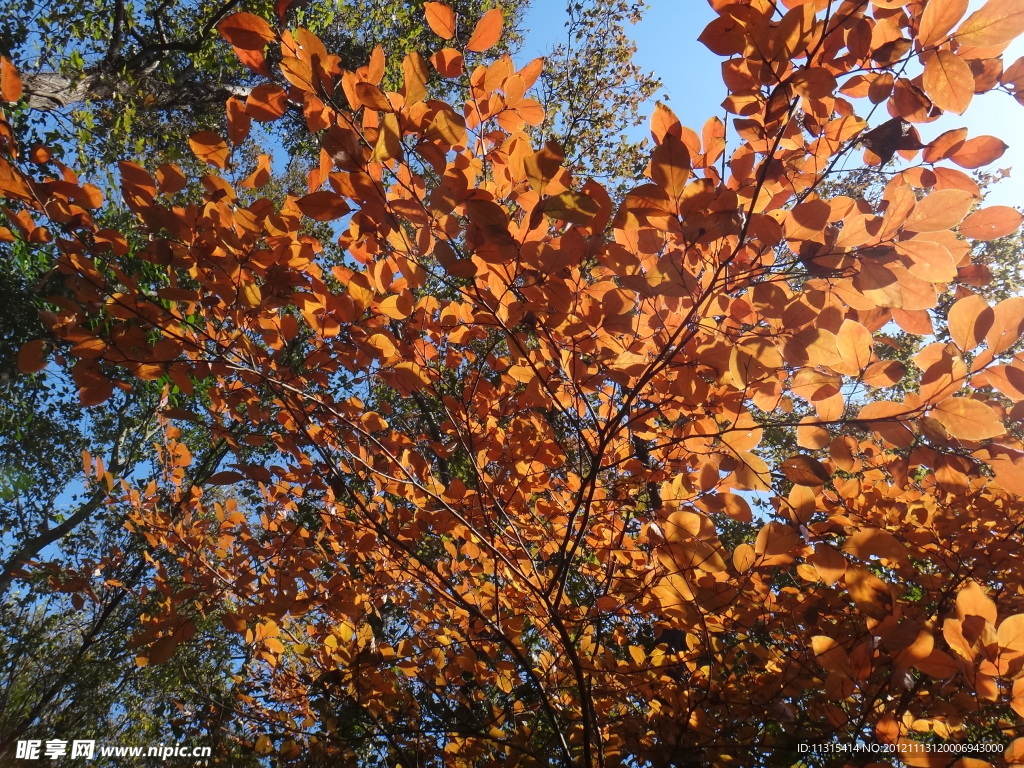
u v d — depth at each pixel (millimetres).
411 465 2799
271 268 1981
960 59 1259
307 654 3434
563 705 3051
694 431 2297
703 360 1734
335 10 7863
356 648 3082
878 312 1802
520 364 2232
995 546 2662
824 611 2500
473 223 1644
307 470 2893
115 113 6410
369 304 2156
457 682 3365
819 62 1470
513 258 1667
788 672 2389
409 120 1688
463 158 1669
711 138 1872
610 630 3447
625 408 1988
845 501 2846
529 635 4000
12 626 7484
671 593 2105
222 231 1878
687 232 1473
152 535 3510
